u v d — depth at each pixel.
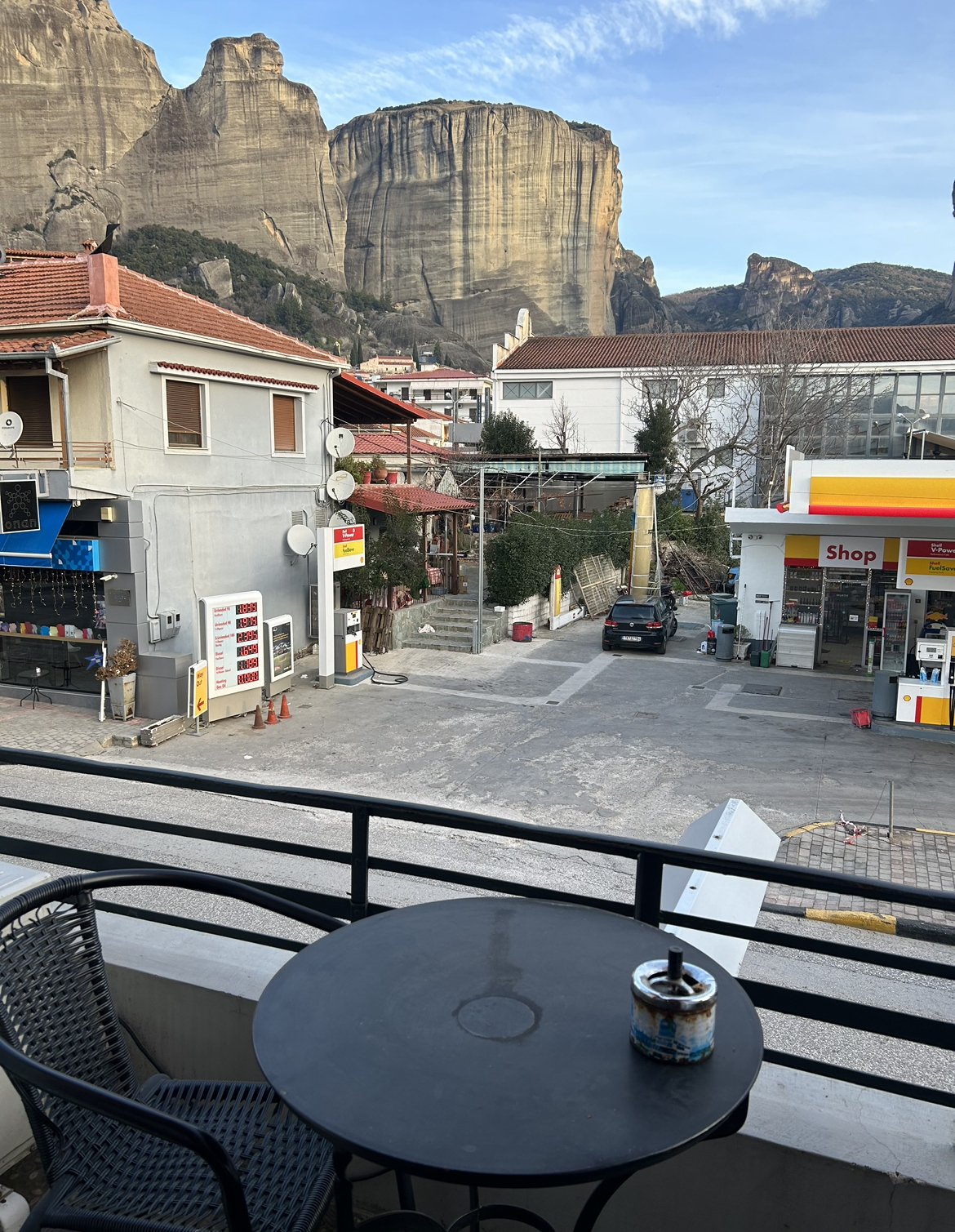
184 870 2.34
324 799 2.56
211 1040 2.72
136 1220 1.84
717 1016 1.70
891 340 47.84
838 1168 2.06
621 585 37.06
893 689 17.89
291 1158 2.08
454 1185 2.34
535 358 54.59
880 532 22.78
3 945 2.08
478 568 29.86
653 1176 2.21
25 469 16.45
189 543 18.86
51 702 18.30
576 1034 1.63
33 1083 1.61
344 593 25.39
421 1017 1.68
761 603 24.50
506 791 14.02
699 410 48.78
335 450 23.41
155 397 17.88
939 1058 5.55
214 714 17.61
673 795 13.95
